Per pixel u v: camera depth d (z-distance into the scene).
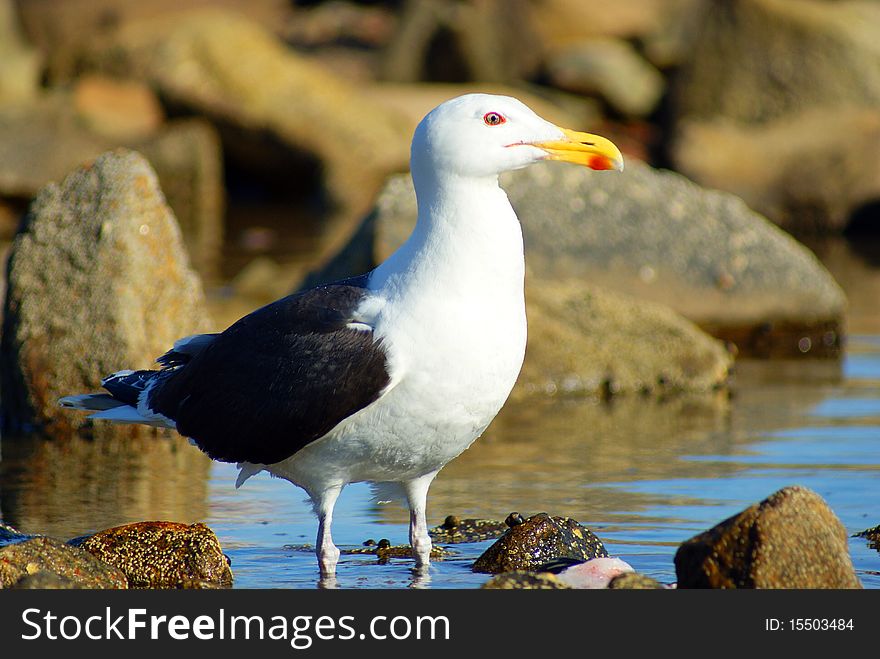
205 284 23.78
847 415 14.98
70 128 37.28
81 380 13.99
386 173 39.44
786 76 39.41
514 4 49.22
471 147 9.01
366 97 42.44
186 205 36.94
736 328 19.95
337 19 57.16
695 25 47.09
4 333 14.45
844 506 11.04
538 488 11.73
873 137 35.75
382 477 9.50
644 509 10.94
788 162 35.81
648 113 45.75
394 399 8.93
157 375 10.16
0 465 12.60
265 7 56.72
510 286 9.09
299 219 36.12
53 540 8.99
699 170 36.22
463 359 8.88
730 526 8.41
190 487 11.83
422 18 48.91
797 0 40.81
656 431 14.23
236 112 39.19
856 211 35.34
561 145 9.22
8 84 44.62
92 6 50.53
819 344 19.95
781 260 20.39
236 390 9.33
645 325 17.03
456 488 11.77
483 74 48.28
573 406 15.77
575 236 20.03
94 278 14.10
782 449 13.25
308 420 9.02
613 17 52.97
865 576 9.04
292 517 10.87
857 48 39.22
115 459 12.91
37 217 14.48
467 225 8.99
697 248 20.30
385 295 9.09
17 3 50.00
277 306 9.45
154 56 41.28
